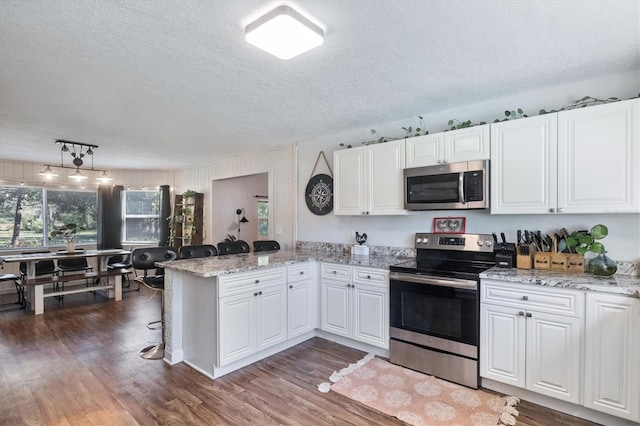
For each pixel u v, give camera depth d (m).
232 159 5.90
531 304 2.35
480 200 2.81
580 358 2.17
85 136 4.26
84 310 4.80
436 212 3.43
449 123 3.15
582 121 2.38
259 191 7.43
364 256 3.74
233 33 1.90
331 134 4.27
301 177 4.71
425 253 3.44
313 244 4.54
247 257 3.64
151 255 3.35
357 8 1.68
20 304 5.15
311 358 3.18
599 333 2.11
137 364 3.04
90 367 2.97
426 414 2.29
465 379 2.64
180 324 3.12
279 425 2.18
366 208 3.58
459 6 1.67
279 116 3.50
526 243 2.77
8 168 6.07
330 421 2.22
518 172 2.65
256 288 3.04
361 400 2.46
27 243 6.34
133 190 7.32
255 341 3.03
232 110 3.28
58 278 4.95
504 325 2.46
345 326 3.41
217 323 2.74
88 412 2.30
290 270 3.38
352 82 2.63
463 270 2.74
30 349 3.37
